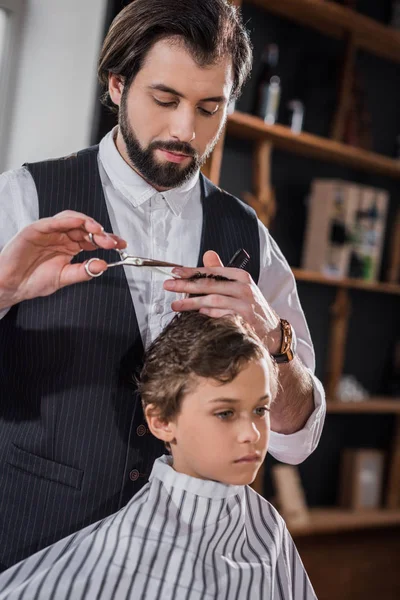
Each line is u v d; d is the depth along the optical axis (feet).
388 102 12.57
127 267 4.72
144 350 4.73
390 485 12.30
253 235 5.36
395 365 12.95
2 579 3.95
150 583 3.91
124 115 4.47
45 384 4.58
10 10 7.76
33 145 7.86
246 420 3.92
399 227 12.41
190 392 3.91
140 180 4.79
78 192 4.76
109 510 4.57
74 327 4.56
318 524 10.91
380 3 11.98
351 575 11.17
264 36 10.47
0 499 4.62
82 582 3.84
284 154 11.16
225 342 3.87
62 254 4.08
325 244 10.98
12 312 4.66
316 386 4.99
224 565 4.09
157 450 4.72
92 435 4.54
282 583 4.46
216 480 4.03
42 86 7.84
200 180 5.23
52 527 4.50
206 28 4.16
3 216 4.62
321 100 11.39
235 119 9.27
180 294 4.80
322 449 11.96
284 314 5.60
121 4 7.72
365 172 12.44
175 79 4.19
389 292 12.74
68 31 7.75
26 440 4.58
